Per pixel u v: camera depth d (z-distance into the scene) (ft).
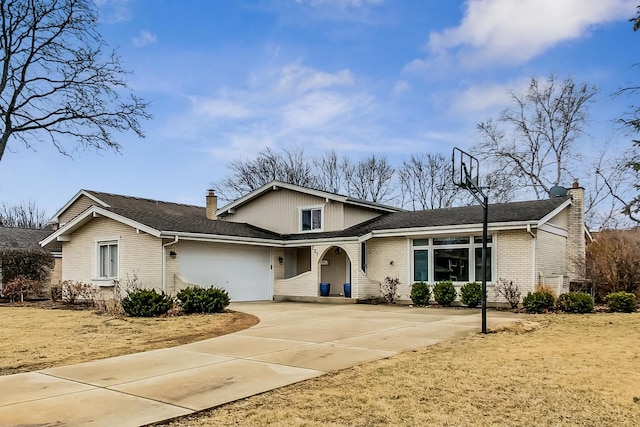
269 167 152.46
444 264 63.31
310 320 44.96
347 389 20.97
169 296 51.65
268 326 40.88
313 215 76.07
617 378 22.70
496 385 21.54
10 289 71.00
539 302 50.60
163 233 57.93
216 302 51.42
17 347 31.58
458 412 18.02
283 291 71.82
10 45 64.90
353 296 65.21
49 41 66.18
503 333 36.01
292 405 18.80
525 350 29.32
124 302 48.67
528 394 20.24
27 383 22.38
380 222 72.38
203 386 21.67
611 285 59.52
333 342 32.76
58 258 88.28
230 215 85.66
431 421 17.06
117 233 63.87
